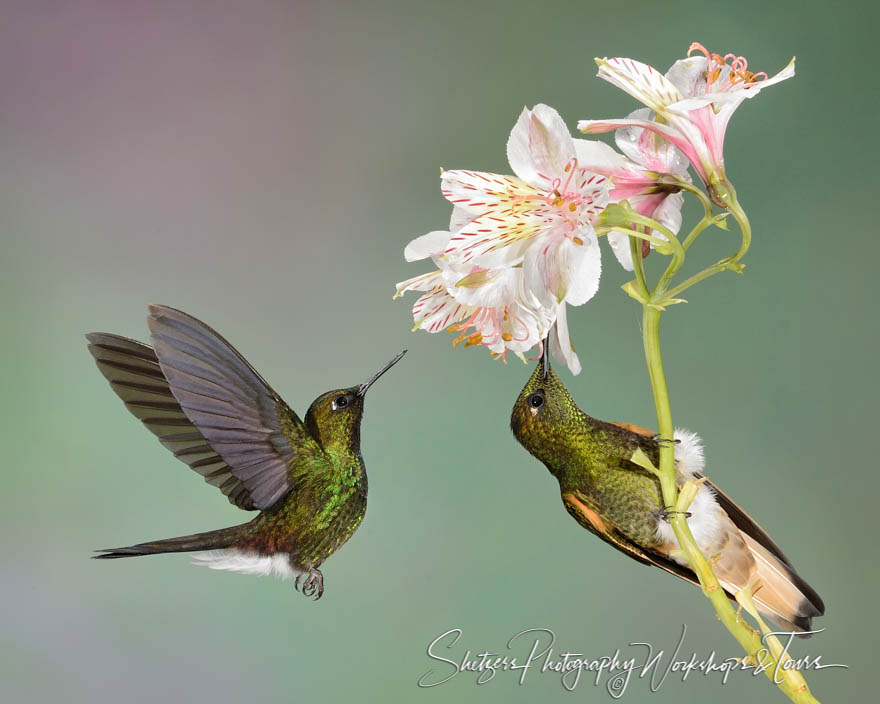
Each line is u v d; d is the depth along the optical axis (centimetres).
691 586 273
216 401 256
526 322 249
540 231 248
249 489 257
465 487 275
